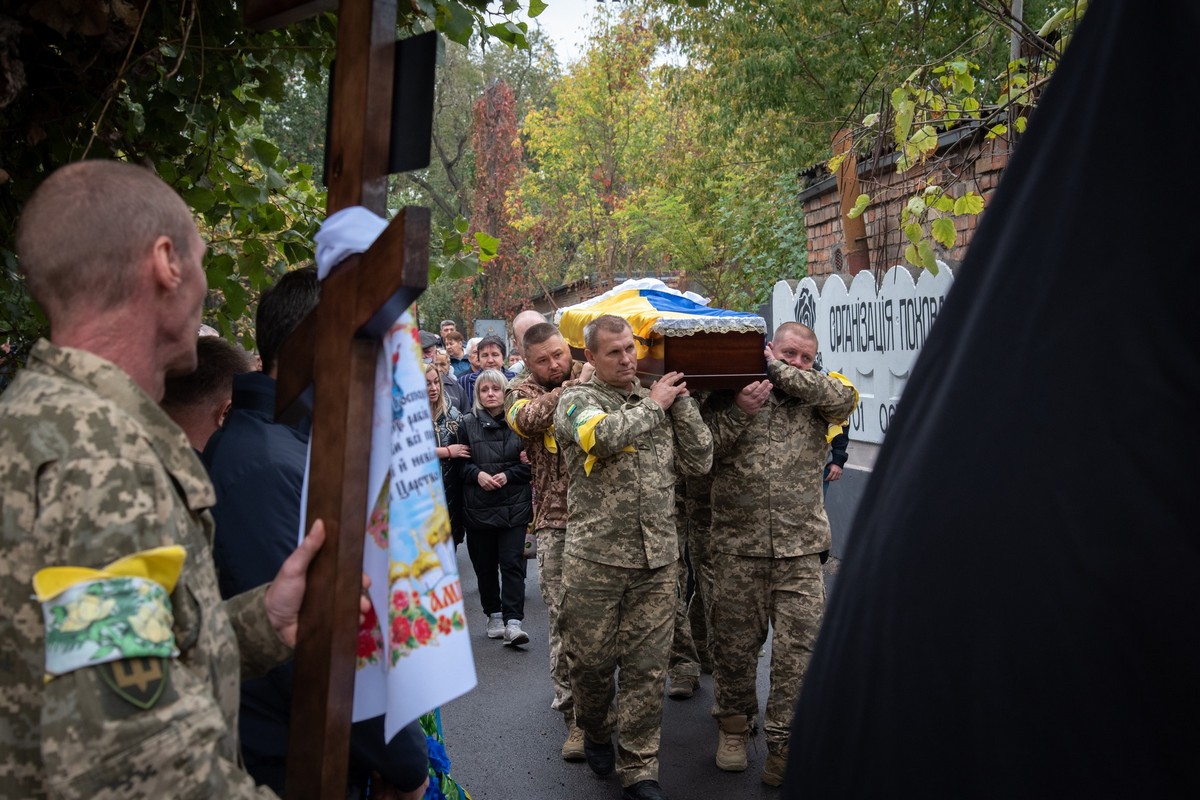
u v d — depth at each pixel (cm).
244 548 221
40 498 133
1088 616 83
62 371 144
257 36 298
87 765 124
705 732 542
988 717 86
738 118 1491
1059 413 88
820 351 959
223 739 150
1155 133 88
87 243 146
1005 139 521
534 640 739
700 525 559
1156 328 84
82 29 233
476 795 476
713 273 2011
